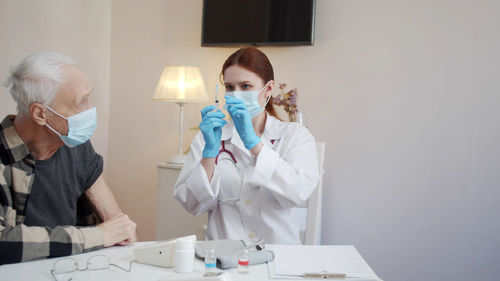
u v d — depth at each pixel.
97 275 1.13
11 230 1.21
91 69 3.25
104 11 3.34
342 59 2.74
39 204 1.42
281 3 2.80
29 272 1.14
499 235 2.45
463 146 2.51
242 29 2.90
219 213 1.75
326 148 2.78
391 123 2.64
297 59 2.84
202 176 1.59
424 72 2.57
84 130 1.38
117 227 1.39
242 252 1.18
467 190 2.51
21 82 1.29
